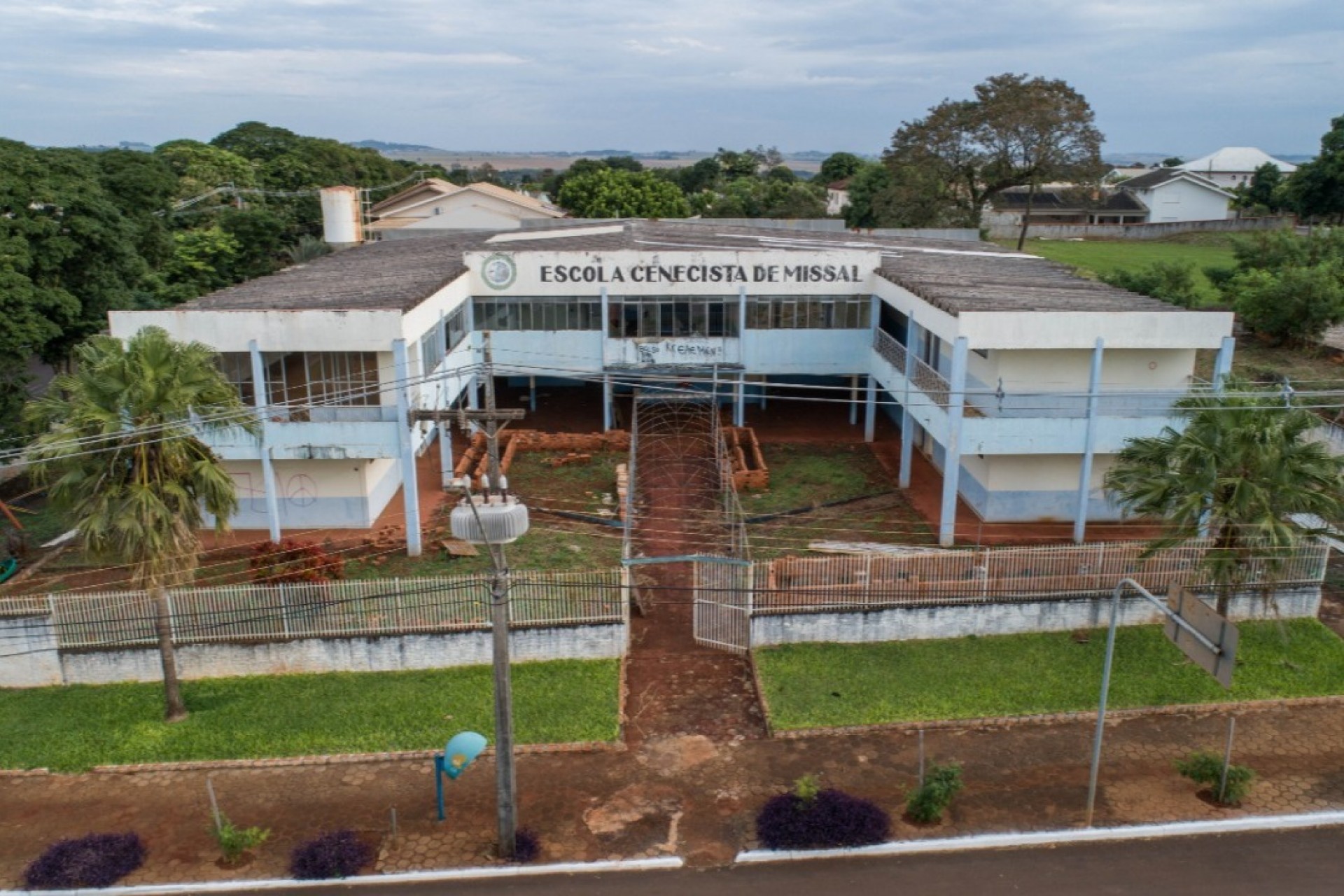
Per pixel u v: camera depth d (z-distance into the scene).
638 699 22.83
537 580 23.88
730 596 24.53
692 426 42.97
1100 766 20.23
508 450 38.94
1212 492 22.09
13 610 23.12
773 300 39.41
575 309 39.66
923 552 29.09
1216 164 139.00
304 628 23.59
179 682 23.53
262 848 18.42
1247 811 18.83
